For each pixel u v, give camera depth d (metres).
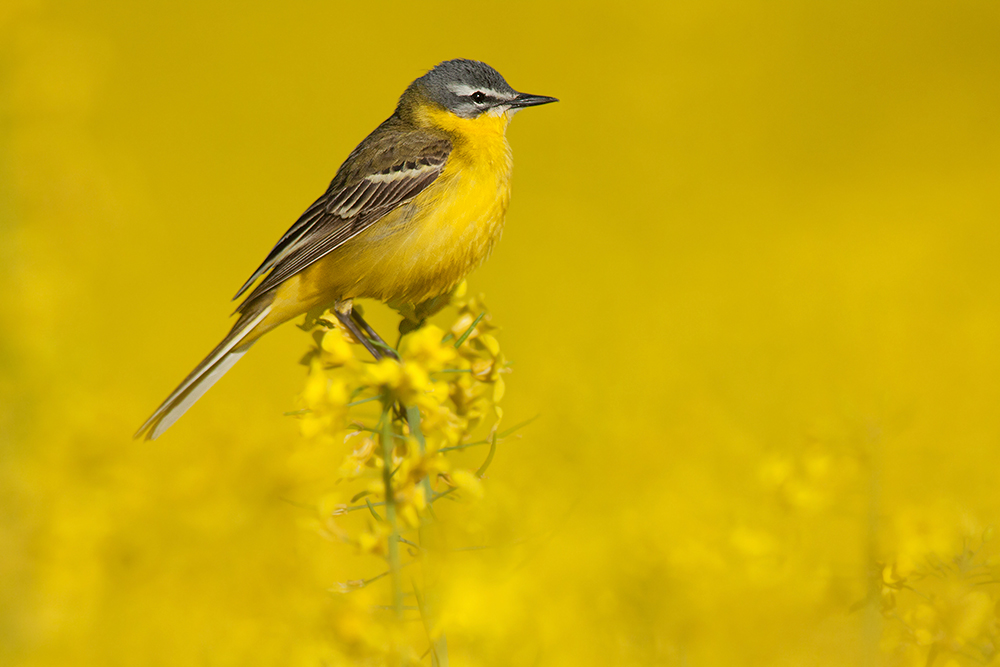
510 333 20.72
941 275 22.69
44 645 8.20
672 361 15.48
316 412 5.07
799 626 6.38
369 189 9.36
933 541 5.70
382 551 4.99
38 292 13.50
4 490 9.44
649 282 25.64
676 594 6.63
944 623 5.18
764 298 22.14
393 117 10.51
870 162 37.78
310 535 7.71
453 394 5.95
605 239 30.50
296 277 9.48
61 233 14.75
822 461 6.28
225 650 7.09
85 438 9.52
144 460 9.11
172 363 19.75
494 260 28.59
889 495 6.74
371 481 5.10
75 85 14.78
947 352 15.68
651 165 37.16
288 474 8.75
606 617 6.70
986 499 7.29
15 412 10.99
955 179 35.44
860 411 7.35
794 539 6.25
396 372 5.08
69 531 8.53
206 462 8.79
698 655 6.45
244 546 8.16
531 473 8.87
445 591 5.08
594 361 14.51
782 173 37.16
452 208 9.40
